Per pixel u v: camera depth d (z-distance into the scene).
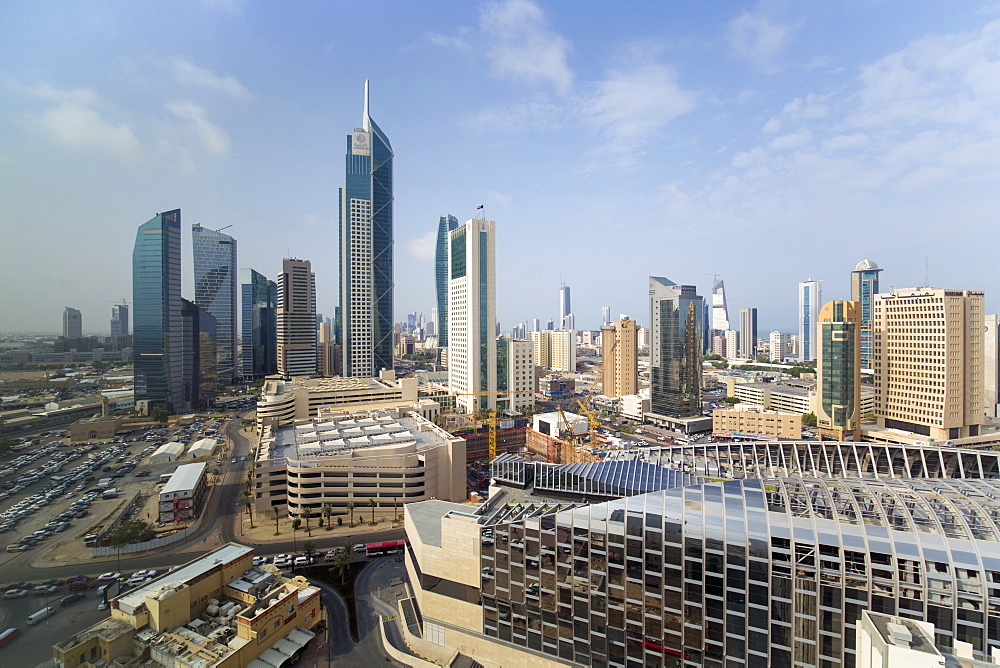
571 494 116.69
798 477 96.31
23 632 109.44
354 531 168.12
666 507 84.75
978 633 67.62
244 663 95.12
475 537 98.38
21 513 178.25
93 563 143.50
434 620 103.50
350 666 102.19
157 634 98.12
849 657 72.50
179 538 161.75
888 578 71.44
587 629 88.50
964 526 75.00
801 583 75.00
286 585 115.00
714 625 79.69
